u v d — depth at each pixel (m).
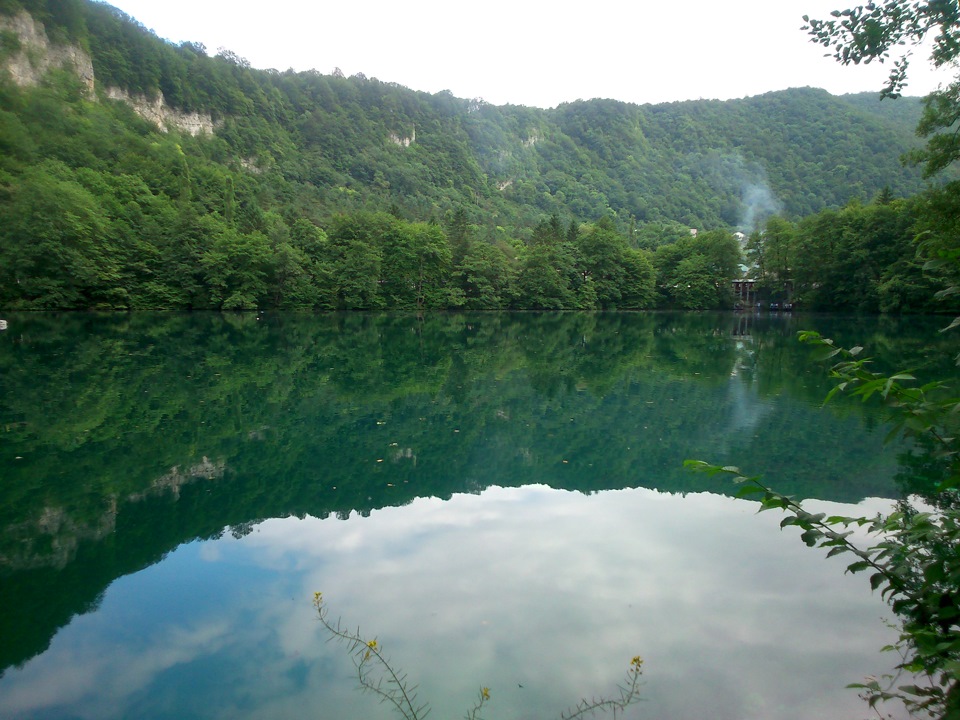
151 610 5.09
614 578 5.58
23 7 92.69
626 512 7.37
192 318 44.03
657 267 76.94
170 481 8.64
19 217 43.72
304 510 7.48
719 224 182.00
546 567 5.85
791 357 23.86
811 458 9.67
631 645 4.48
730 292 72.12
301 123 159.88
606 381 17.86
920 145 174.00
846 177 175.25
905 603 2.76
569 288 70.75
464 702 3.82
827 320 47.22
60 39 98.88
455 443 10.82
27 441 10.80
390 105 182.25
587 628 4.72
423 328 40.03
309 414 13.21
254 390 15.98
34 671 4.28
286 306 57.03
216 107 137.12
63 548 6.36
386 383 17.36
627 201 190.38
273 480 8.68
